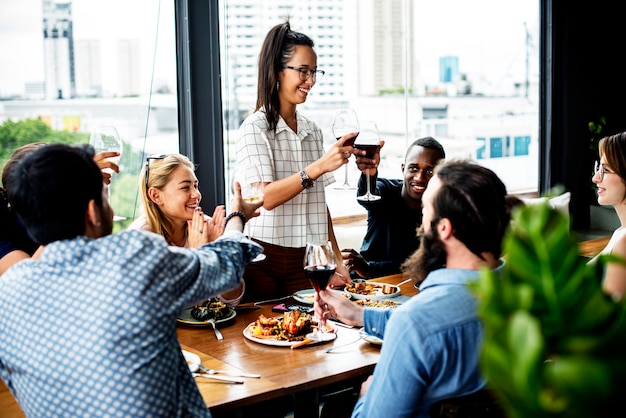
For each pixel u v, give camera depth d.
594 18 5.30
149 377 1.59
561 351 0.84
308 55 3.18
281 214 3.24
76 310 1.58
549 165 5.29
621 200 2.97
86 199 1.64
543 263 0.86
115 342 1.57
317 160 3.19
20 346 1.62
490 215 1.74
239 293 2.87
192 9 3.82
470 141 5.00
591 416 0.78
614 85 5.43
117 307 1.57
